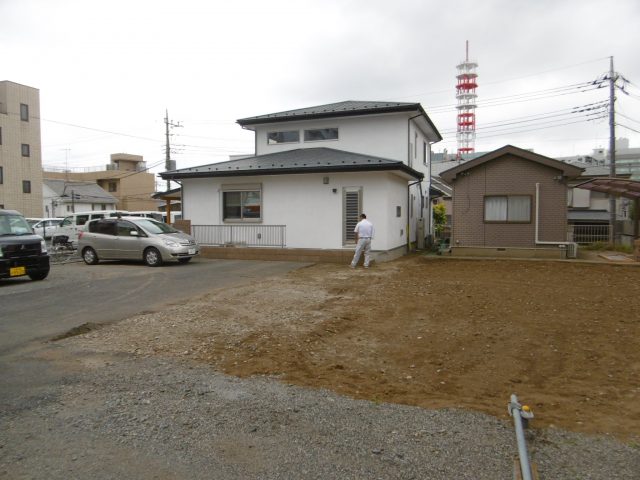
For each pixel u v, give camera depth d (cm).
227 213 1741
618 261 1408
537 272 1229
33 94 3662
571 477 292
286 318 720
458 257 1547
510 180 1571
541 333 638
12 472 299
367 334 645
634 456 318
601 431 357
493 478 292
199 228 1755
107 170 6238
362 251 1380
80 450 327
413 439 343
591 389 451
